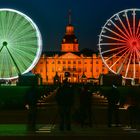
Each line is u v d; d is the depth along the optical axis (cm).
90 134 2733
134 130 2975
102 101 7125
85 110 3180
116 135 2675
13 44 8594
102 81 12306
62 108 2933
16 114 4319
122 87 10406
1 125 3278
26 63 8650
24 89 8700
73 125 3322
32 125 2978
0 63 8619
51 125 3328
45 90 9575
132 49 9275
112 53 9431
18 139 2486
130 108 3206
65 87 2947
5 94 7081
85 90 3191
